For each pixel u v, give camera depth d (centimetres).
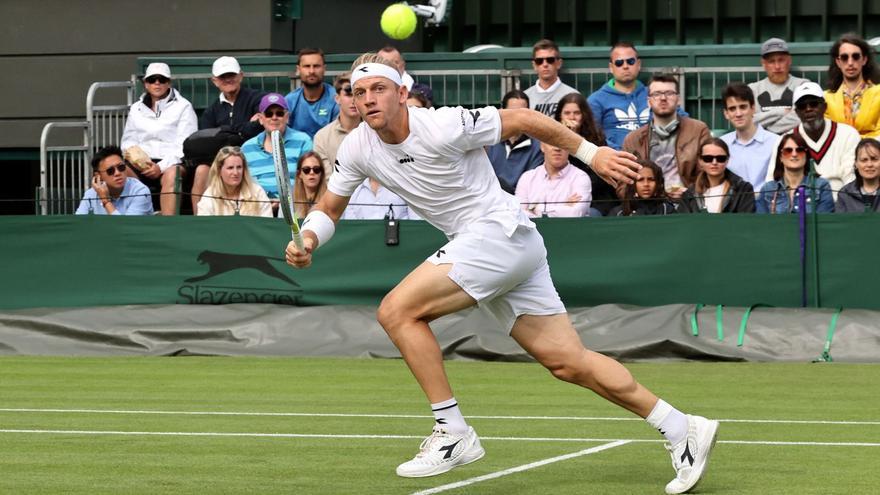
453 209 727
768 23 2019
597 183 1593
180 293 1603
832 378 1266
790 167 1500
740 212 1497
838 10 1981
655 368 1368
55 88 2158
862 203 1467
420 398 1147
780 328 1423
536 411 1055
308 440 905
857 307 1451
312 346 1520
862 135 1588
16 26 2166
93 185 1720
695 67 1792
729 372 1323
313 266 1570
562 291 1514
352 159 748
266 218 1580
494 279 707
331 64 1886
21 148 2191
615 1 2067
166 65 1819
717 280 1482
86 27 2139
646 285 1498
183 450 861
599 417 1018
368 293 1562
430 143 710
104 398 1153
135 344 1550
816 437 913
